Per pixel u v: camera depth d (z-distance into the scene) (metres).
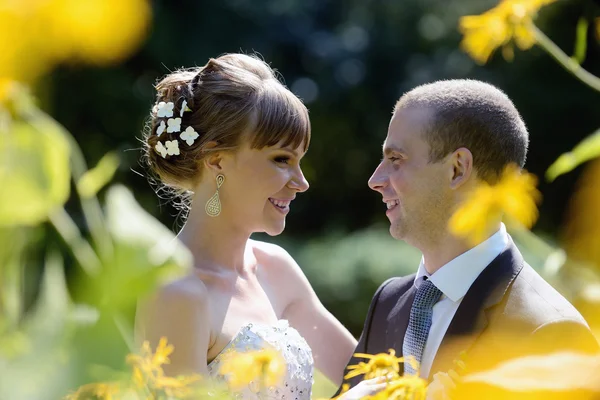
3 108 0.56
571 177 13.47
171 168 3.14
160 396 0.87
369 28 16.56
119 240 0.58
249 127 3.00
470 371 2.22
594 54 14.22
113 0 0.51
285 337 3.03
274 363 1.19
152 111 3.23
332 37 16.42
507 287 2.58
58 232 0.59
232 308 3.04
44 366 0.57
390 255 12.07
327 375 3.53
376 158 16.92
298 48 15.94
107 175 0.64
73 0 0.51
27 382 0.56
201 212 3.14
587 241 0.73
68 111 13.29
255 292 3.21
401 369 2.80
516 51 15.27
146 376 0.84
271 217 3.13
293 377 2.91
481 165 2.77
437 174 2.79
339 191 17.41
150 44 13.58
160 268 0.58
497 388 0.81
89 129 13.65
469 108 2.79
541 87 15.53
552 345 2.34
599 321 0.80
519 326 2.45
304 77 16.17
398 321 2.91
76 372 0.57
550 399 0.78
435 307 2.76
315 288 12.05
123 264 0.58
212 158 3.06
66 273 0.58
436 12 16.44
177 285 2.73
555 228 13.55
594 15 1.52
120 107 13.71
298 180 3.14
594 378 0.78
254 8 15.34
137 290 0.58
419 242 2.85
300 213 17.41
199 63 14.30
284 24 15.75
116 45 0.53
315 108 16.11
